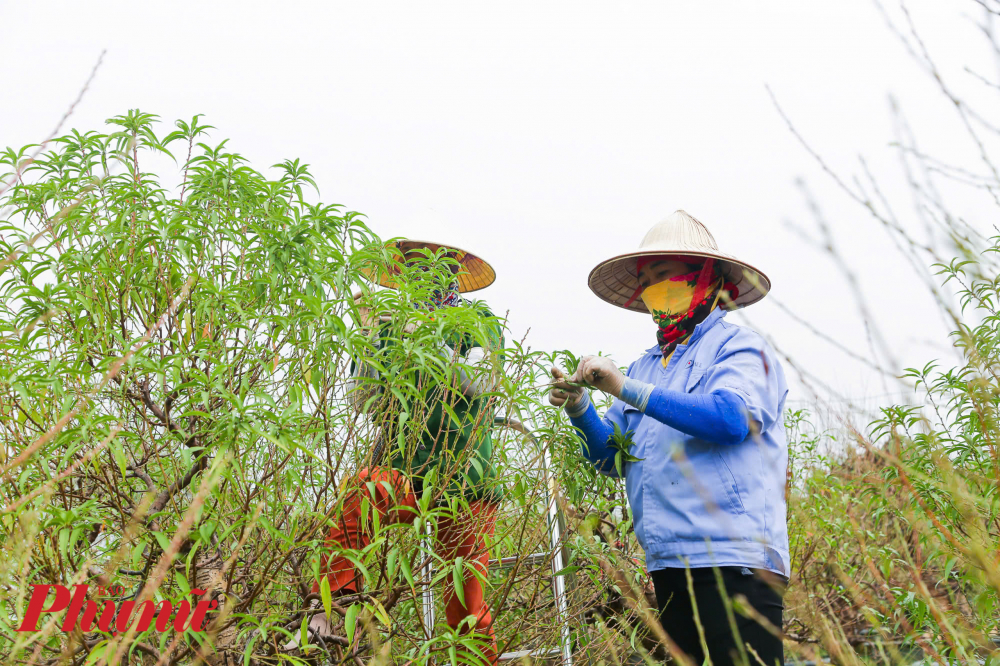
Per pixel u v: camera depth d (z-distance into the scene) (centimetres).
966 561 143
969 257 119
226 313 180
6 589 143
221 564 184
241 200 185
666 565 202
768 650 184
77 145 191
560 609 234
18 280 172
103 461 174
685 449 204
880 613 176
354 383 201
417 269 210
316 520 180
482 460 212
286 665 177
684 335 232
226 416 151
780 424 213
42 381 153
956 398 196
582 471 246
